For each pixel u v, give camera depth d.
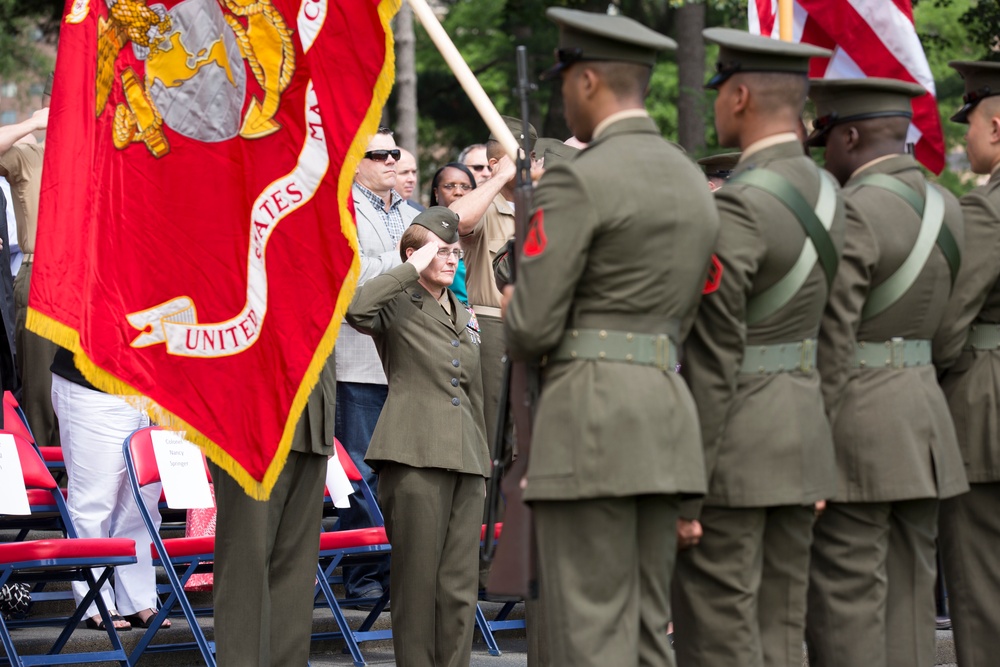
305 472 12.45
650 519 9.02
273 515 12.14
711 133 45.16
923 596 10.78
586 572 8.82
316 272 11.66
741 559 9.63
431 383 13.18
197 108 11.79
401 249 13.47
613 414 8.72
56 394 14.48
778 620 9.90
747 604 9.62
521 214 9.38
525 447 9.22
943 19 42.41
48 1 43.38
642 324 8.82
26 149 16.64
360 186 16.89
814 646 10.77
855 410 10.48
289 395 11.62
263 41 11.77
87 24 11.66
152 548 14.62
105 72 11.67
